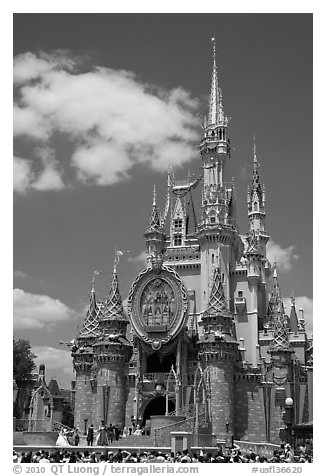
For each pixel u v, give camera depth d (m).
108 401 99.75
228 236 121.38
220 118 132.25
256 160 147.50
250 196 144.88
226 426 93.12
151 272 105.00
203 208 124.50
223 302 101.00
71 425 139.38
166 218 147.00
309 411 94.50
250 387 98.31
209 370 96.25
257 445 80.00
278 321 105.19
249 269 121.06
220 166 128.38
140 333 102.25
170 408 103.25
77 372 110.88
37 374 124.62
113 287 107.62
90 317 114.69
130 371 103.38
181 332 101.19
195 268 125.69
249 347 116.69
